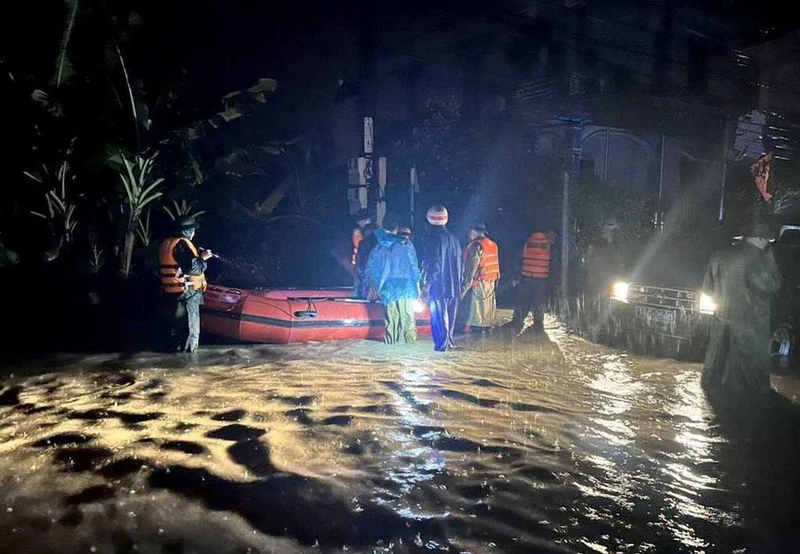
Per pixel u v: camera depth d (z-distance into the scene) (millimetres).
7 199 10648
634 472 4512
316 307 9016
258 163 13820
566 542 3514
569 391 6605
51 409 5613
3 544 3283
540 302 10211
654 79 19828
